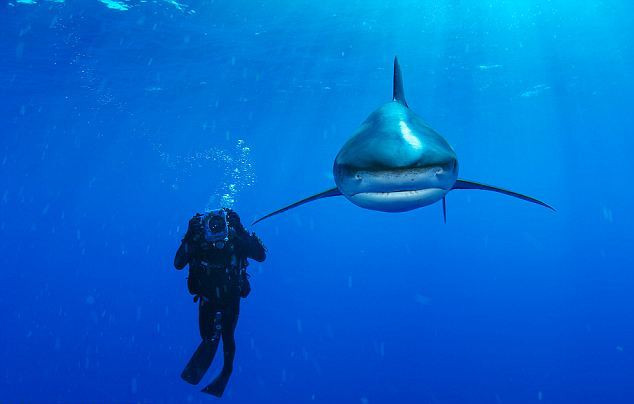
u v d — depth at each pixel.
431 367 28.86
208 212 4.93
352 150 2.55
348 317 44.31
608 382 24.86
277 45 21.00
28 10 16.69
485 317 40.12
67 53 20.95
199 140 45.41
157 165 63.03
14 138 39.94
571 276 55.25
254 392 27.16
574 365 27.59
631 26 20.94
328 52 22.19
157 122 36.19
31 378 29.14
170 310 59.78
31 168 58.44
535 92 33.91
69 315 57.00
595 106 41.28
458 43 21.94
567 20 19.95
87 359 33.38
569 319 37.47
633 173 132.62
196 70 23.83
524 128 50.03
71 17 17.36
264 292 63.91
